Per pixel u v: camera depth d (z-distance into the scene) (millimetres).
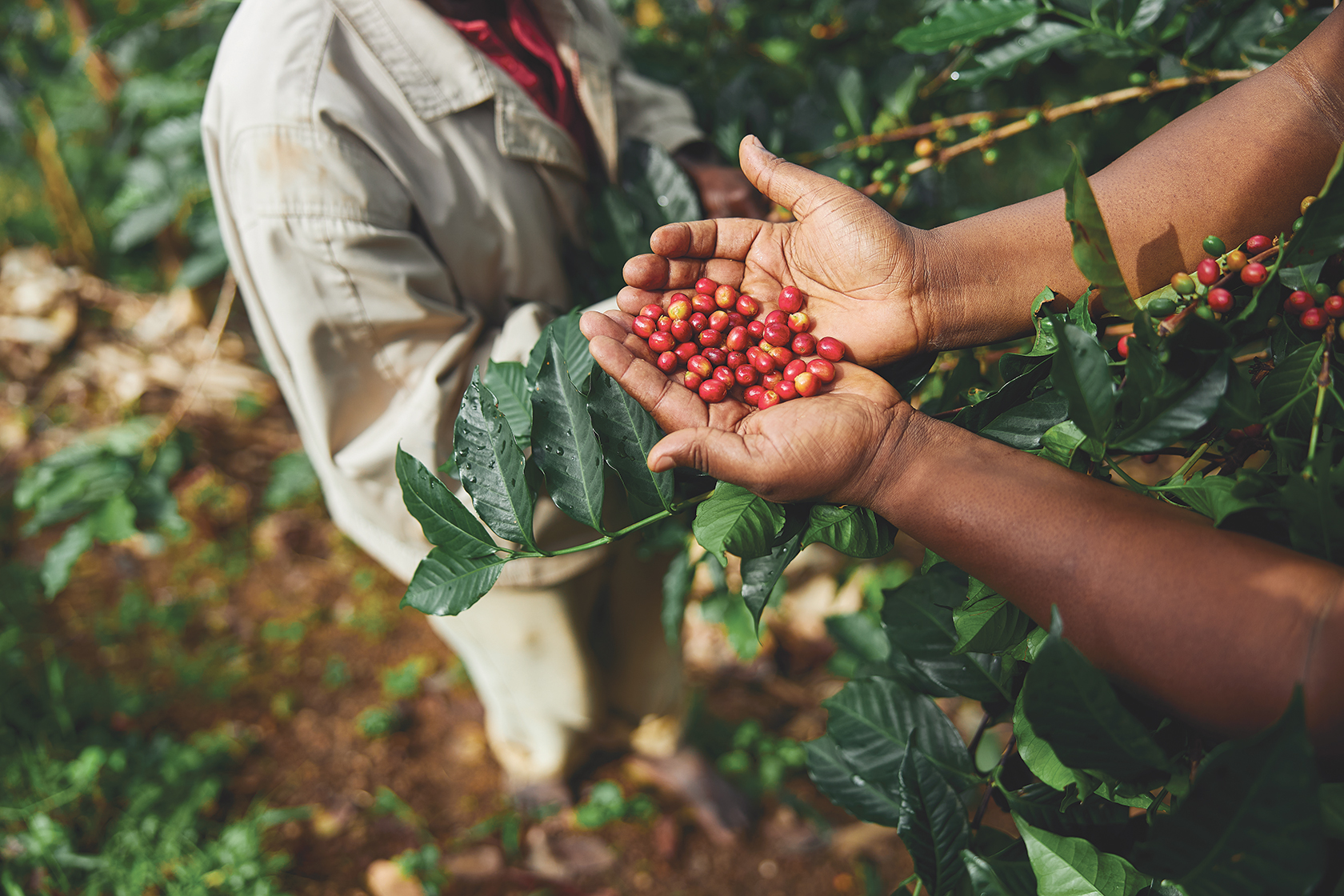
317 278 1274
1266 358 918
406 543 1537
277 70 1247
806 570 2791
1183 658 673
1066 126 1880
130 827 2178
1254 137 953
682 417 936
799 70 2104
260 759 2500
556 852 2270
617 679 2127
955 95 1909
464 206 1396
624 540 1613
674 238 1051
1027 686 685
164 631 2844
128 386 3486
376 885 2180
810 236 1014
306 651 2807
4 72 3439
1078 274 990
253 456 3369
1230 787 589
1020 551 752
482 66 1381
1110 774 726
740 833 2289
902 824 848
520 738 2223
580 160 1560
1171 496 831
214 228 2504
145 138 2395
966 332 1004
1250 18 1317
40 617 2844
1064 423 851
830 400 866
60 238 3969
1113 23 1355
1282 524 746
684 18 2309
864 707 1034
